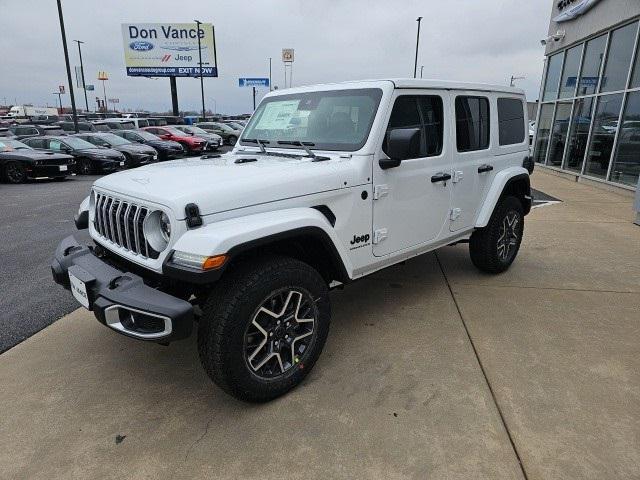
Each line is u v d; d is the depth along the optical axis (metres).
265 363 2.67
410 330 3.61
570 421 2.53
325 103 3.56
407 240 3.61
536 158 15.80
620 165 10.15
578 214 7.95
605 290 4.41
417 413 2.61
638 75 9.48
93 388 2.93
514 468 2.20
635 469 2.19
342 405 2.70
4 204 9.95
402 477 2.17
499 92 4.46
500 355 3.22
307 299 2.79
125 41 44.75
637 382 2.89
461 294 4.32
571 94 12.91
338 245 2.91
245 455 2.32
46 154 13.98
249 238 2.39
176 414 2.66
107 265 2.77
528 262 5.29
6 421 2.61
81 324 3.82
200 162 3.44
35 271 5.25
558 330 3.59
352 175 3.07
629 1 9.67
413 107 3.49
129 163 16.91
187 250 2.31
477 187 4.26
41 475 2.21
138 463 2.28
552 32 14.38
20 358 3.29
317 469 2.22
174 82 46.50
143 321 2.44
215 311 2.44
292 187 2.75
